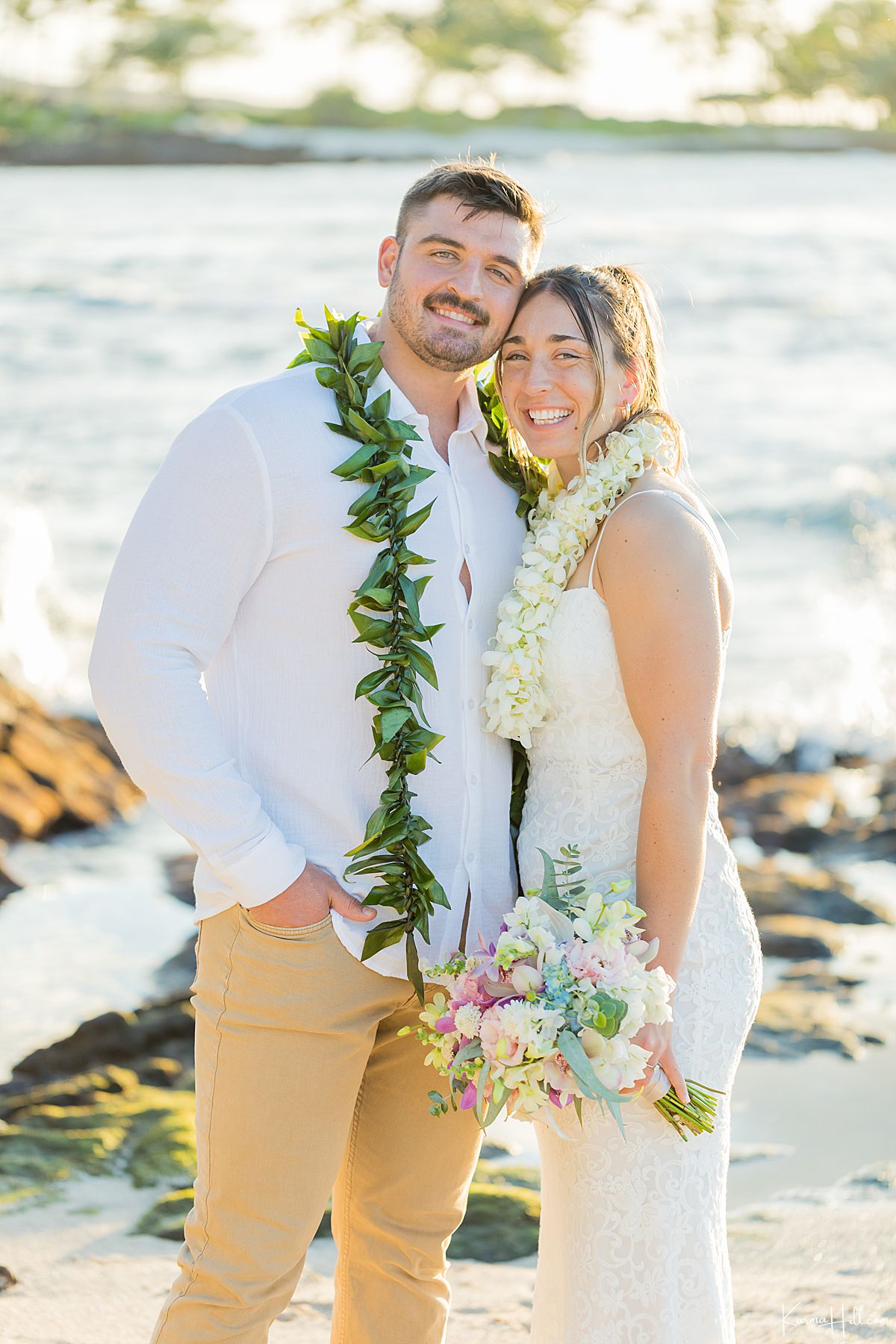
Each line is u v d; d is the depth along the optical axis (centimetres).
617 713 258
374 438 254
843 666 991
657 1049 244
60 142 7544
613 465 260
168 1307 248
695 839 246
